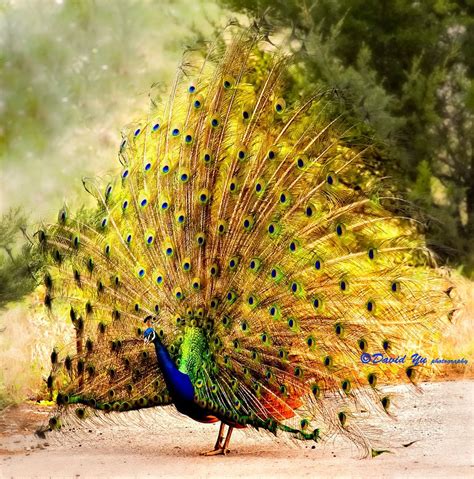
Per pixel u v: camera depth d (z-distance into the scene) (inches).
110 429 1075.3
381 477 849.5
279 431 1031.6
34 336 1208.2
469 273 1405.0
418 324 900.6
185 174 941.8
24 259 1033.5
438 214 1400.1
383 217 920.3
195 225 930.1
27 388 1182.3
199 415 901.8
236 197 931.3
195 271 920.3
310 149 939.3
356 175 1087.0
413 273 917.8
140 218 947.3
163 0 2234.3
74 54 2220.7
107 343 936.9
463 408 1114.1
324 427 1019.3
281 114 958.4
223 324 904.3
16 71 2174.0
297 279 906.7
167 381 890.7
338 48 1546.5
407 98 1485.0
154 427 1087.6
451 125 1536.7
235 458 938.7
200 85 991.0
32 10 2268.7
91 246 951.6
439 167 1541.6
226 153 951.0
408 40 1530.5
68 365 936.9
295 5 1536.7
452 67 1558.8
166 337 925.2
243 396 896.9
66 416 973.8
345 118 1127.0
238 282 910.4
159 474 860.6
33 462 916.6
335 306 900.0
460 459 919.7
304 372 899.4
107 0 2271.2
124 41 2208.4
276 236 914.7
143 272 935.0
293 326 895.1
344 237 915.4
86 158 1991.9
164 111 986.1
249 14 1588.3
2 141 2062.0
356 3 1540.4
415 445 974.4
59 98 2145.7
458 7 1544.0
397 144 1411.2
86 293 964.0
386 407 900.6
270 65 999.6
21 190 1898.4
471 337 1291.8
